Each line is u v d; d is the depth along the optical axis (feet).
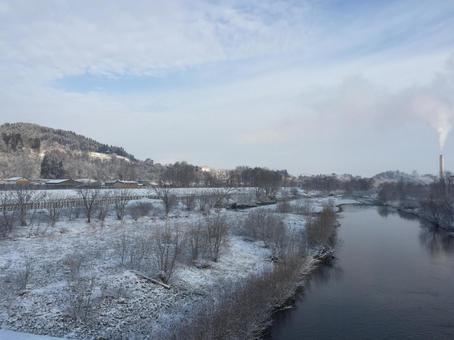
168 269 144.46
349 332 115.75
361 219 379.35
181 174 558.97
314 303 138.92
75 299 114.93
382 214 431.84
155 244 175.52
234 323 103.14
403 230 301.84
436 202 369.71
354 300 141.69
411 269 182.80
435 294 147.64
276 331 116.37
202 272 154.10
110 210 272.92
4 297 112.68
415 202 526.98
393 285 158.61
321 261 195.31
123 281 132.36
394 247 233.55
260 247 203.31
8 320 102.12
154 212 285.23
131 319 111.34
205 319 100.63
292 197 532.73
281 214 306.55
